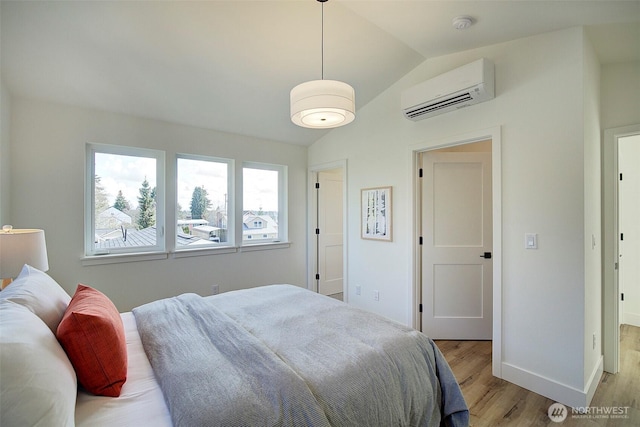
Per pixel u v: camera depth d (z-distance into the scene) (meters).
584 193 1.99
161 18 2.09
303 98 1.75
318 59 2.71
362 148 3.62
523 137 2.26
